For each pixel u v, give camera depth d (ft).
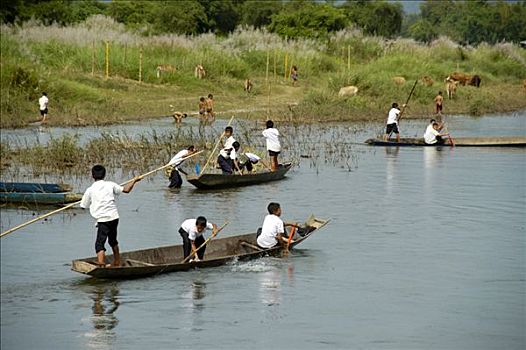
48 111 307.17
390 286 109.19
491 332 93.15
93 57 384.88
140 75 387.14
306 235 127.65
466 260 121.49
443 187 179.52
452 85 408.05
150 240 132.57
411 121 337.72
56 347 87.35
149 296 104.47
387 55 507.30
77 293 105.60
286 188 178.60
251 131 270.05
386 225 143.54
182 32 626.64
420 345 89.04
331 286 108.88
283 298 104.12
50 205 157.48
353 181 187.52
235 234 136.26
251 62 462.19
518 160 221.25
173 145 230.68
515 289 107.96
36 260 120.37
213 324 95.14
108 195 110.83
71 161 205.46
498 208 157.58
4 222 144.05
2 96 306.14
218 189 177.68
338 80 385.09
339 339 90.79
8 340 89.20
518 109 398.83
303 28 581.94
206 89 399.24
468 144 253.44
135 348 87.76
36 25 450.71
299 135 274.77
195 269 115.75
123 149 220.84
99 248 110.22
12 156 211.00
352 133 283.59
